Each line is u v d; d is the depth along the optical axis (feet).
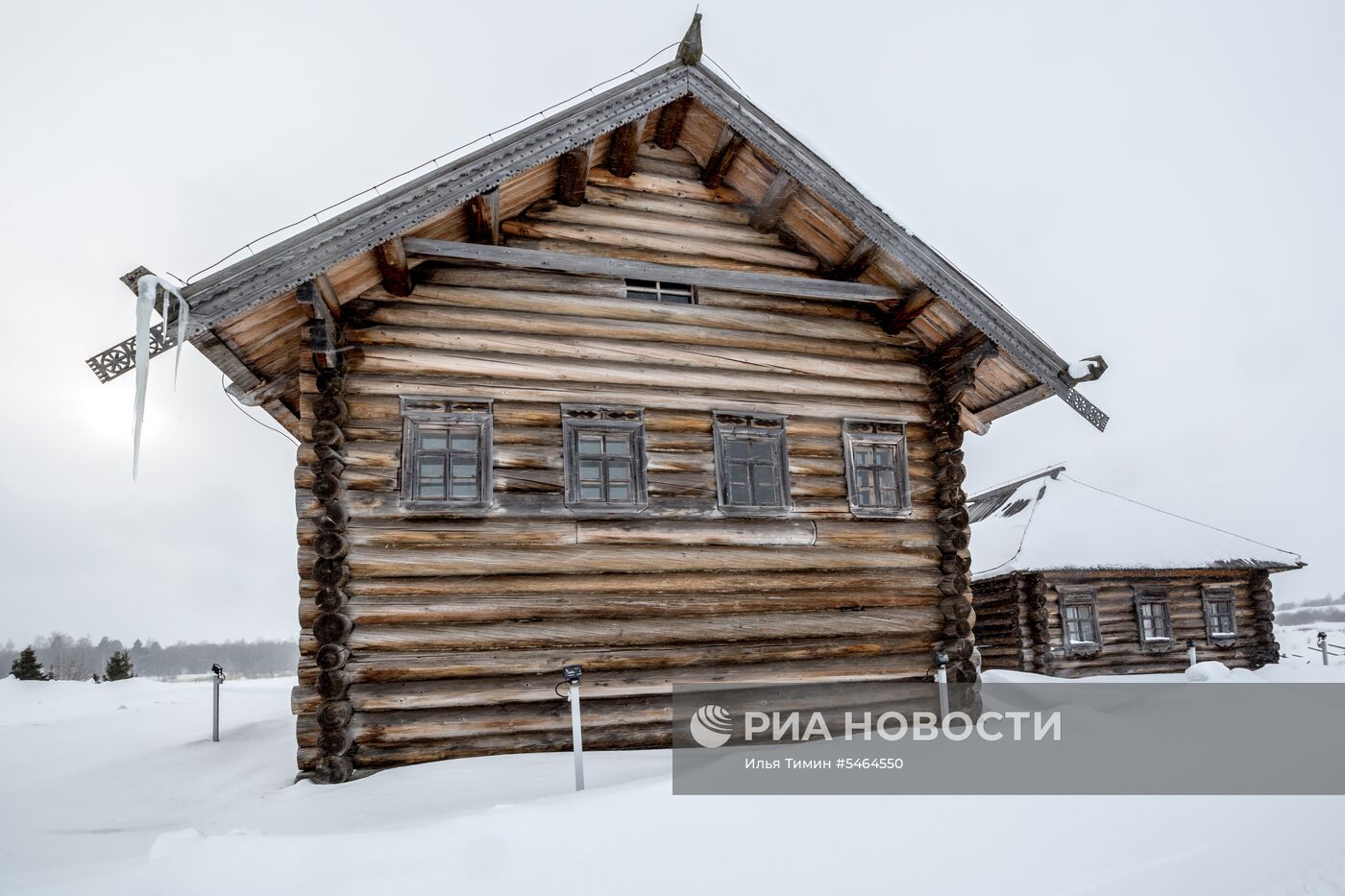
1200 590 61.82
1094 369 26.71
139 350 18.56
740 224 29.35
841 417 28.17
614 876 12.56
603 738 23.20
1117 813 16.44
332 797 18.51
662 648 24.35
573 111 23.03
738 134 25.66
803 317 28.89
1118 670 56.70
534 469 24.36
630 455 25.58
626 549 24.63
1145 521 65.51
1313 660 70.44
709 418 26.55
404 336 24.31
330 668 21.31
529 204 26.86
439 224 23.86
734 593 25.57
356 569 22.41
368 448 23.26
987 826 15.35
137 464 18.52
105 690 63.10
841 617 26.48
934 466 29.12
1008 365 29.04
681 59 24.52
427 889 11.94
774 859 13.46
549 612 23.54
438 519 23.32
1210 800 17.52
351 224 20.62
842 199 25.29
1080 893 13.23
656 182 28.73
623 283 27.07
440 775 19.85
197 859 12.18
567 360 25.53
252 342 22.79
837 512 27.35
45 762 28.58
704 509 25.71
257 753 27.14
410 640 22.31
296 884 11.87
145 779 24.13
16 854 16.40
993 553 61.77
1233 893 13.50
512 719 22.58
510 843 13.12
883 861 13.67
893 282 28.22
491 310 25.43
